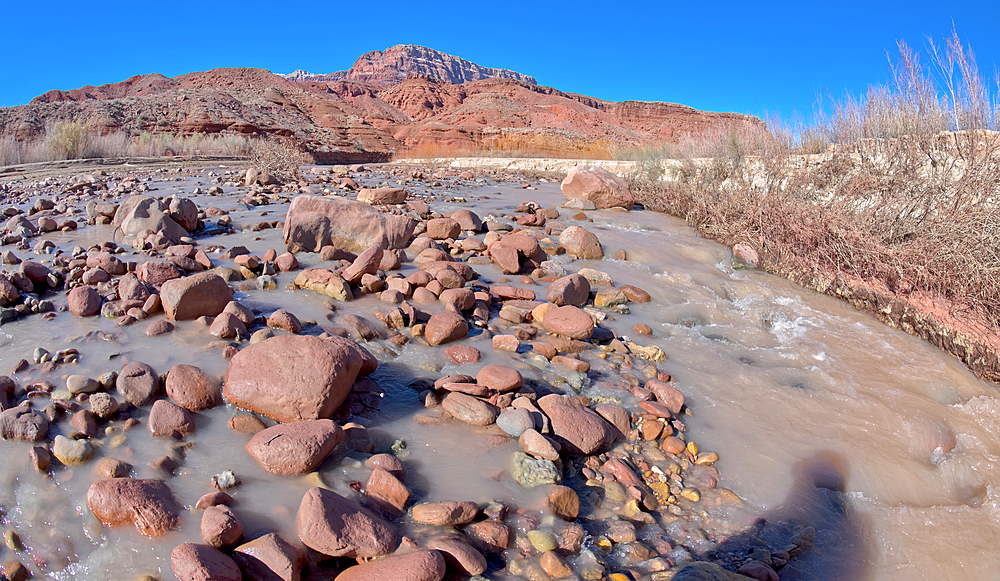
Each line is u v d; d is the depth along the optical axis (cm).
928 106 938
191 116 5016
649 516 273
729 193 972
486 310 482
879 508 318
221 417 298
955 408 430
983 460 374
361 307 457
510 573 225
